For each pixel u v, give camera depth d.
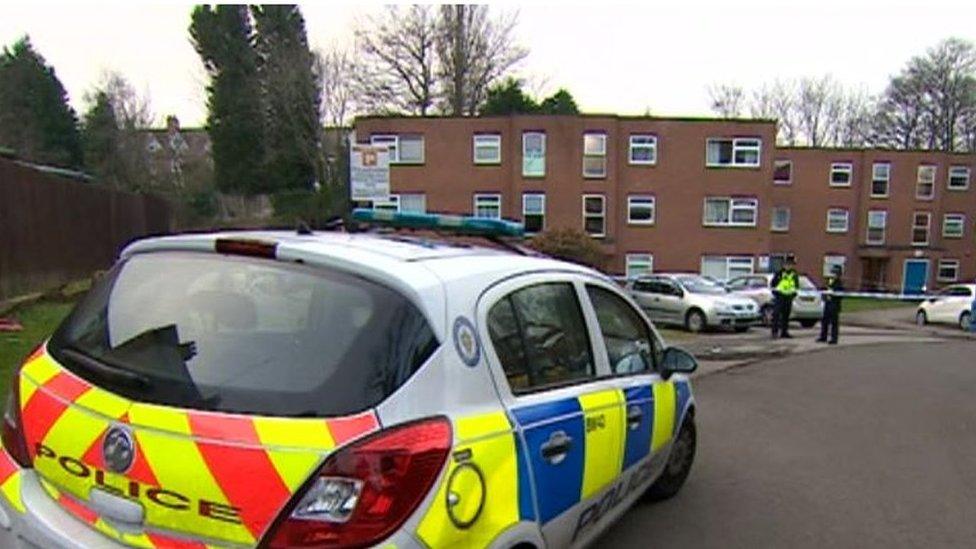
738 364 10.45
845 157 34.62
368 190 7.83
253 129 43.47
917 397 8.17
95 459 2.16
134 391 2.19
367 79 38.53
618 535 4.05
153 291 2.52
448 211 29.64
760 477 5.16
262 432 1.99
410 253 2.57
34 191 12.41
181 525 2.02
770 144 30.02
